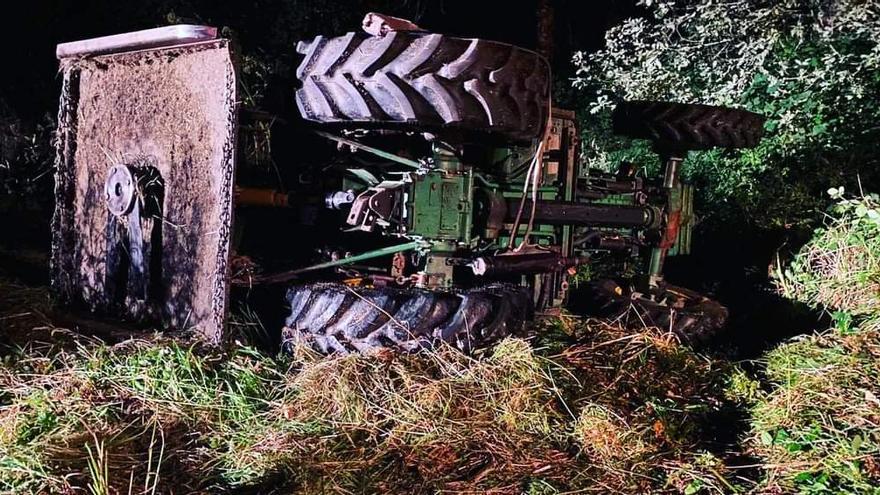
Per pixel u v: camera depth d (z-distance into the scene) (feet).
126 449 9.90
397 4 32.45
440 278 13.06
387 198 12.39
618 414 11.41
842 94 21.59
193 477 9.53
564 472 9.96
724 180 23.40
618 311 15.99
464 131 12.83
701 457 10.59
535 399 11.24
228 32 12.31
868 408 11.58
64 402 10.66
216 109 12.46
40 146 25.64
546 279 15.49
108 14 27.25
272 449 9.99
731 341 17.08
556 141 15.71
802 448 10.92
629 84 23.12
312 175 14.65
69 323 14.20
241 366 11.96
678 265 22.44
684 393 13.05
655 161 25.88
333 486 9.32
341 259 13.52
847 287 17.71
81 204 15.29
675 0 25.02
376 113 11.70
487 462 10.09
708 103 22.22
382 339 12.10
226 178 12.11
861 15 19.69
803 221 21.26
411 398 11.03
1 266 18.90
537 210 14.47
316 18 29.78
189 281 12.91
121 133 14.39
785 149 22.50
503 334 12.52
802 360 14.03
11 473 8.77
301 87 12.73
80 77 15.40
